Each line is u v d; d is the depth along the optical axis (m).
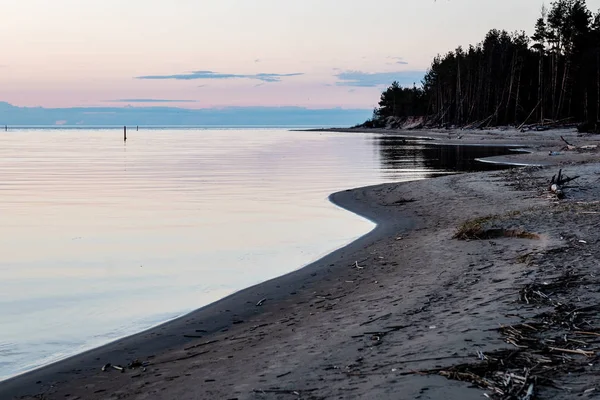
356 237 16.59
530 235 13.14
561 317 7.29
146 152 65.75
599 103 83.19
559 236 12.43
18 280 12.53
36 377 7.03
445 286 9.56
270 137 127.69
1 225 19.33
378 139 100.31
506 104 106.62
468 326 7.09
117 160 51.97
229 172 39.22
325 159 51.34
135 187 30.44
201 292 11.34
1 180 34.25
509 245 12.52
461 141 81.44
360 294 9.80
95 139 119.38
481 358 5.96
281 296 10.32
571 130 79.38
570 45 92.56
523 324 6.99
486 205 20.17
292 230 17.97
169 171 40.22
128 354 7.74
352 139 103.19
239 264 13.71
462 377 5.46
